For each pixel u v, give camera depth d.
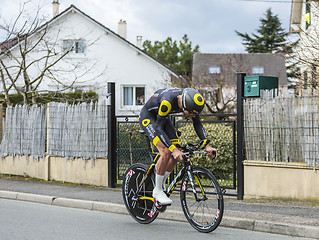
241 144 7.85
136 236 5.53
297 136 7.40
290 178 7.43
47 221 6.43
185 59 61.75
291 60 11.02
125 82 25.55
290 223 5.71
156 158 6.10
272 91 7.68
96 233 5.69
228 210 6.62
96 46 25.30
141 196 6.27
